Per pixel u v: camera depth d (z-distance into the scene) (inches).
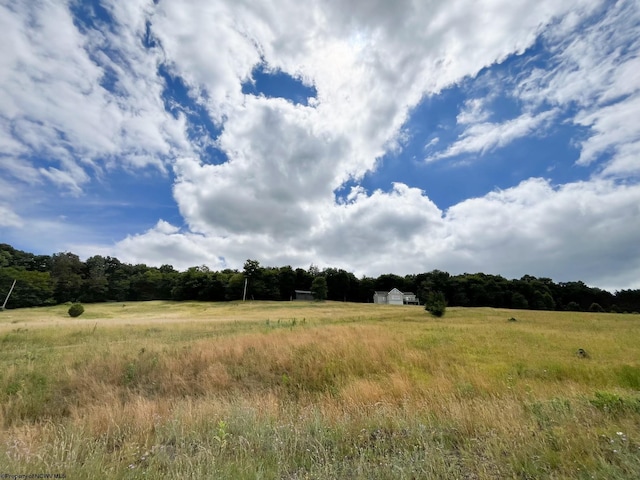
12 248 3905.0
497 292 3080.7
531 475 116.6
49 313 1921.8
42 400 285.3
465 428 169.6
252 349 463.2
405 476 111.8
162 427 174.7
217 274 3567.9
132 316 1701.5
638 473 106.6
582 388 319.6
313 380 373.7
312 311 1979.6
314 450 141.9
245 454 134.8
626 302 3326.8
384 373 390.3
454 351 559.5
